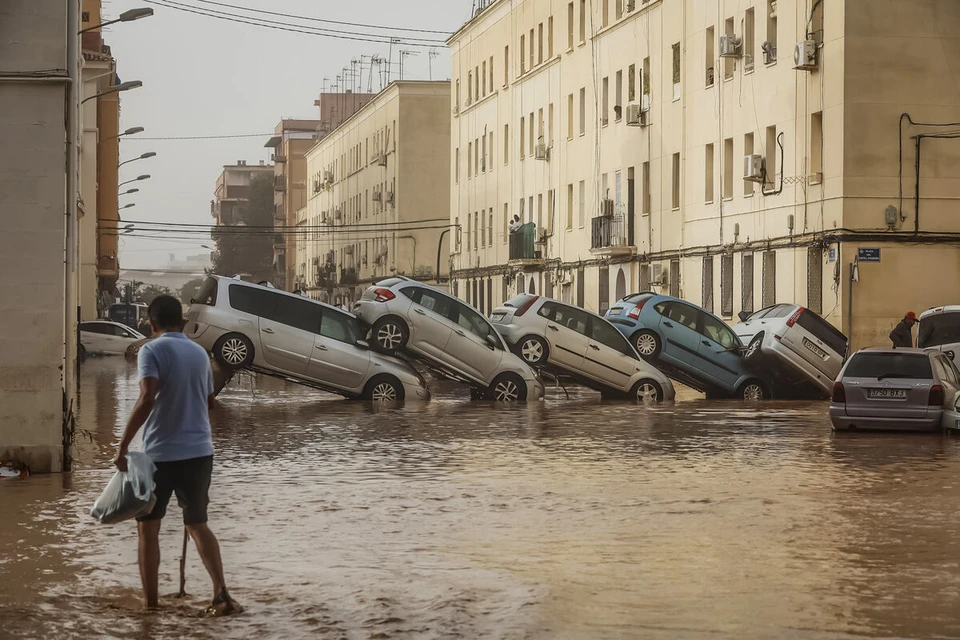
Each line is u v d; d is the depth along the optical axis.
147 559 9.09
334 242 125.69
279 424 24.48
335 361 29.80
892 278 36.97
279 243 163.88
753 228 42.53
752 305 42.59
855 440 21.66
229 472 16.98
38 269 16.98
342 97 161.88
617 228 55.25
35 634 8.34
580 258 60.59
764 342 33.12
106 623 8.64
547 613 8.88
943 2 36.97
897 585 9.79
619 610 8.96
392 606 9.11
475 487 15.50
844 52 36.81
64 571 10.44
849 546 11.47
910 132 36.97
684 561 10.77
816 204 38.38
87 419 26.27
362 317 31.14
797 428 24.05
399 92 95.50
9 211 16.94
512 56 72.12
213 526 12.65
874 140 36.91
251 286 29.38
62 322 17.08
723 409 29.25
